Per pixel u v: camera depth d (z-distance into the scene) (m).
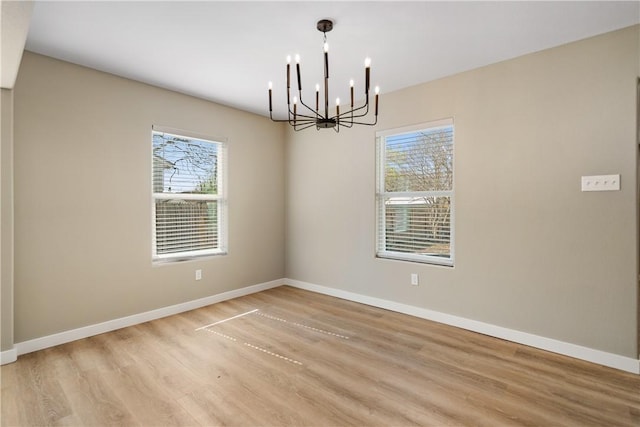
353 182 4.07
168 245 3.66
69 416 1.91
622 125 2.40
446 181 3.39
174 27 2.34
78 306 2.97
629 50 2.37
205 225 4.01
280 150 4.84
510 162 2.90
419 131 3.55
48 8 2.10
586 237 2.55
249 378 2.32
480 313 3.10
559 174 2.66
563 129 2.64
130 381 2.27
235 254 4.28
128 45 2.61
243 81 3.36
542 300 2.76
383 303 3.82
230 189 4.21
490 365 2.50
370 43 2.59
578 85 2.57
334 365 2.51
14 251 2.64
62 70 2.86
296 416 1.92
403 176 3.71
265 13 2.17
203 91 3.65
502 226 2.95
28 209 2.70
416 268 3.54
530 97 2.79
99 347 2.80
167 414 1.93
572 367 2.46
